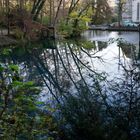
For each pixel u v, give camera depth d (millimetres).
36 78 12891
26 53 26500
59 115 5699
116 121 5559
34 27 36688
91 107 5812
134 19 86688
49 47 32562
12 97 3918
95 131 5477
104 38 45094
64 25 44875
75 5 48531
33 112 4688
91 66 18016
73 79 13648
